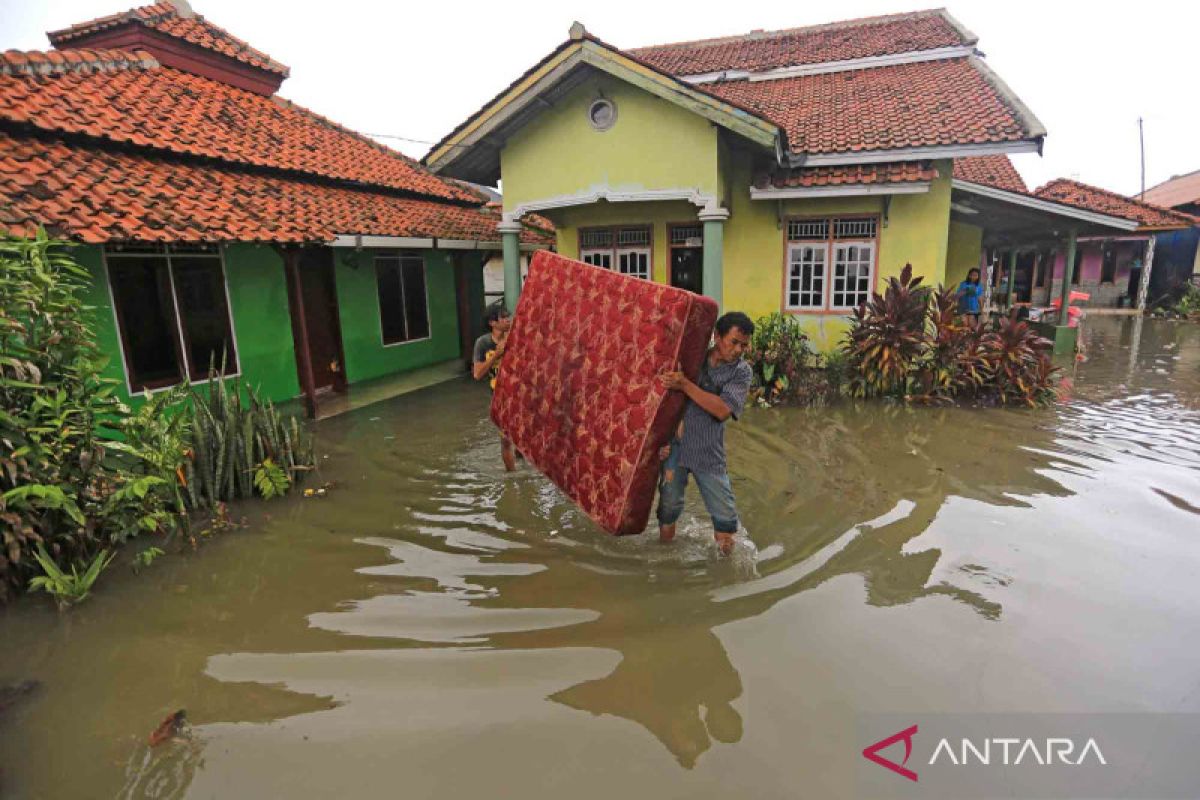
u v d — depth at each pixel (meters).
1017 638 3.27
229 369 7.91
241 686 2.99
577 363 4.18
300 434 6.28
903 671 3.02
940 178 9.46
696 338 3.63
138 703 2.89
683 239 11.05
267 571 4.10
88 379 4.38
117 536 4.20
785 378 8.61
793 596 3.69
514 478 5.75
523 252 13.53
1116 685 2.91
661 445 3.75
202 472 5.06
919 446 6.60
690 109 8.45
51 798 2.39
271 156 9.08
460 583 3.91
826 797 2.34
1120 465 5.92
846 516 4.83
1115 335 15.32
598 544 4.40
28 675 3.10
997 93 9.71
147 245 6.73
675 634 3.34
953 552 4.21
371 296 10.37
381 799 2.36
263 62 11.14
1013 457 6.20
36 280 3.98
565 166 9.76
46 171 6.12
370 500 5.29
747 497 5.26
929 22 13.12
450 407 8.69
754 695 2.88
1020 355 8.30
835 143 9.25
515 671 3.06
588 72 9.12
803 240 10.18
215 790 2.41
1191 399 8.62
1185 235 21.47
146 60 9.35
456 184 13.30
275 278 8.47
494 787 2.40
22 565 3.79
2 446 3.60
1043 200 9.94
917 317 8.51
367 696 2.90
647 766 2.49
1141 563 4.04
